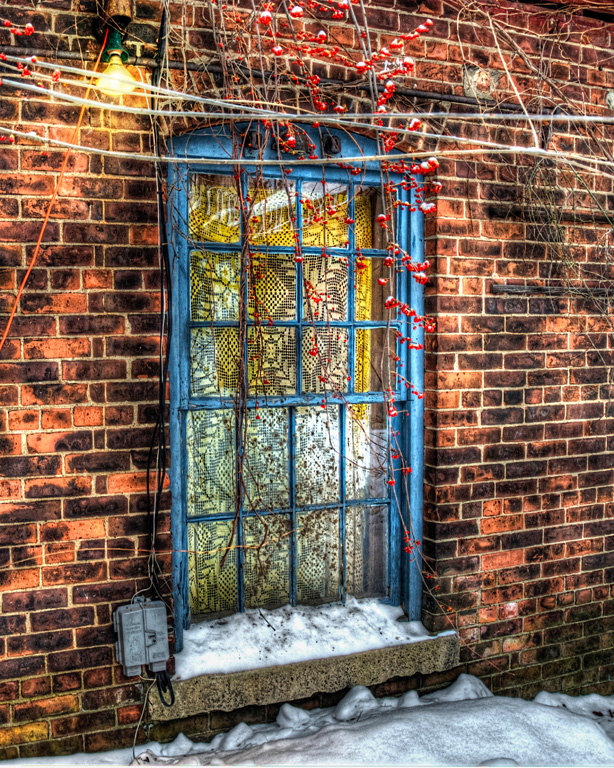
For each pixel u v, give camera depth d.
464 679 3.01
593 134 3.18
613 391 3.35
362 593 3.12
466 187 2.96
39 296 2.37
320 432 3.00
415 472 3.04
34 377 2.38
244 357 2.65
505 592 3.13
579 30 3.13
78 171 2.39
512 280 3.07
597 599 3.35
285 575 2.97
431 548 3.00
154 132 2.36
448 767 2.30
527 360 3.13
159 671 2.48
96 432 2.46
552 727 2.60
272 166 2.77
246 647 2.74
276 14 2.59
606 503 3.35
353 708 2.74
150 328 2.51
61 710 2.45
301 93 2.64
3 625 2.38
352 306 3.00
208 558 2.84
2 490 2.36
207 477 2.83
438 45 2.87
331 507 3.02
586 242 3.24
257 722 2.75
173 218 2.59
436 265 2.92
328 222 2.95
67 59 2.36
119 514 2.49
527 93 3.04
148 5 2.43
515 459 3.12
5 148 2.32
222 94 2.54
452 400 2.97
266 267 2.86
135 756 2.48
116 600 2.50
